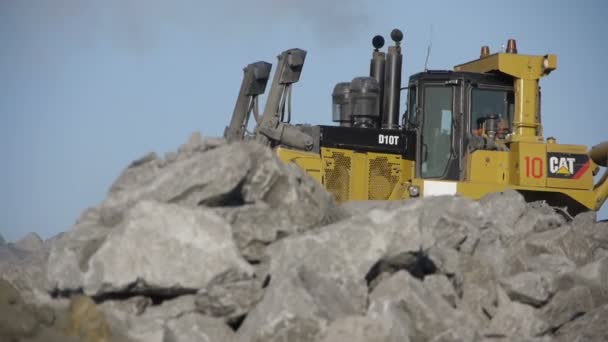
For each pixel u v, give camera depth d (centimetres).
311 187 4241
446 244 4541
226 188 3994
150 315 3625
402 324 3622
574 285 4509
